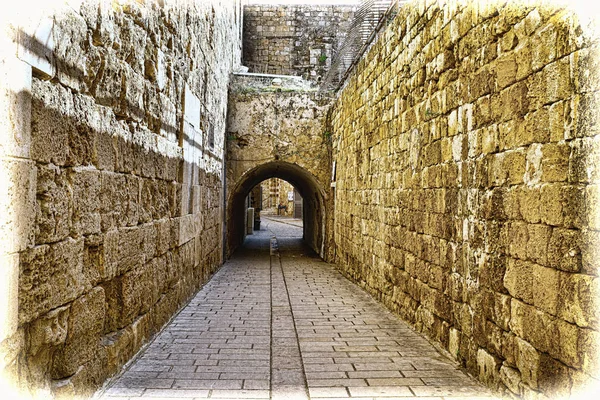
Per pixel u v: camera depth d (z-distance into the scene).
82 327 3.55
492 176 4.10
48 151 3.00
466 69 4.65
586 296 2.84
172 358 4.90
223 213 13.02
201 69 8.46
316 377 4.41
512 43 3.78
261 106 13.58
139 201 4.91
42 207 2.97
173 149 6.32
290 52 21.53
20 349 2.74
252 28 21.55
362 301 8.05
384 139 7.70
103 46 3.88
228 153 13.45
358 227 9.70
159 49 5.54
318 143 13.63
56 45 3.08
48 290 3.01
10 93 2.53
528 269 3.51
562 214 3.10
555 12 3.24
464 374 4.49
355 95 10.02
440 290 5.29
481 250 4.29
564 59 3.11
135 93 4.70
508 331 3.82
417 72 6.10
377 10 8.70
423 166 5.86
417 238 6.07
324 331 6.09
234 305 7.59
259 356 5.03
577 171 2.97
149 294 5.30
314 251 16.05
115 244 4.18
